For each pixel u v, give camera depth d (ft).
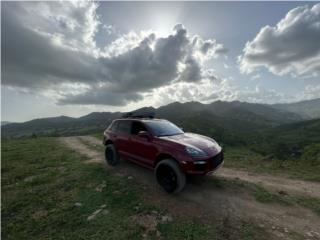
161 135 23.34
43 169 33.78
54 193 23.29
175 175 19.53
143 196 20.40
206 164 18.74
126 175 26.58
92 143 66.49
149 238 14.23
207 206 18.25
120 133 28.86
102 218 17.10
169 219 16.31
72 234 15.42
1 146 67.97
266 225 15.46
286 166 34.35
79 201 20.63
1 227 17.40
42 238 15.38
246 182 24.23
